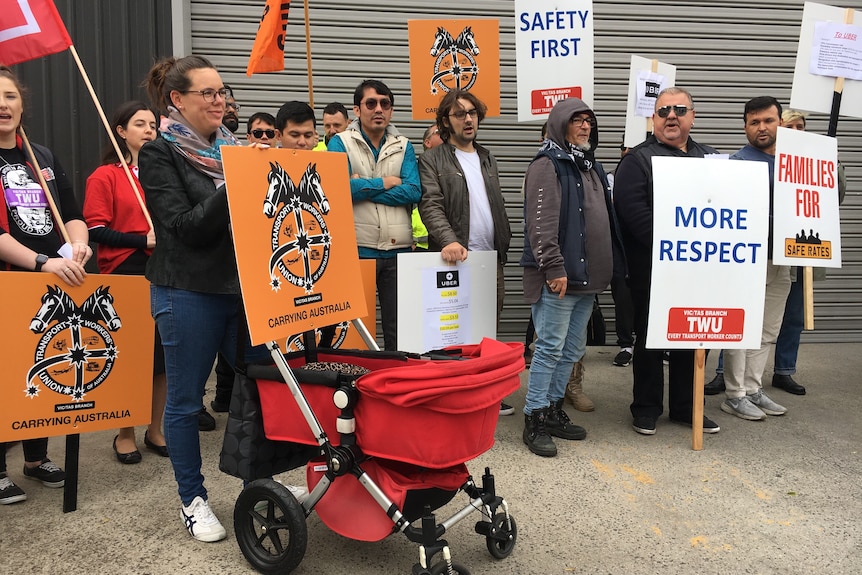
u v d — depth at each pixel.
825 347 6.43
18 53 3.38
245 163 2.22
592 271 3.68
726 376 4.40
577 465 3.46
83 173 5.34
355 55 5.86
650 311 3.64
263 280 2.23
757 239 3.72
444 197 4.10
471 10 5.97
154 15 5.36
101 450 3.69
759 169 3.73
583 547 2.63
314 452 2.71
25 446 3.21
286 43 5.77
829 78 4.73
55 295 2.87
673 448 3.73
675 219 3.65
